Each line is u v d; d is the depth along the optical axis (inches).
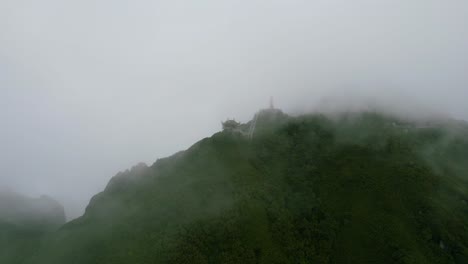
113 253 4894.2
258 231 5036.9
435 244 4864.7
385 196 5526.6
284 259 4795.8
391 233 4995.1
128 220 5418.3
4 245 6259.8
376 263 4751.5
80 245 5290.4
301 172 6382.9
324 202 5743.1
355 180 5910.4
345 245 5078.7
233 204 5359.3
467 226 5093.5
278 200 5723.4
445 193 5585.6
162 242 4879.4
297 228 5354.3
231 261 4596.5
